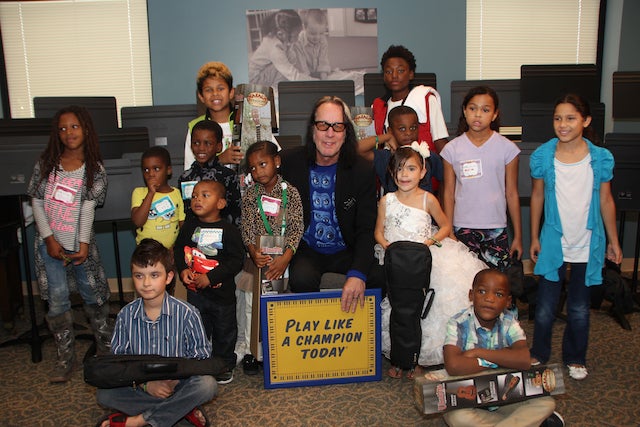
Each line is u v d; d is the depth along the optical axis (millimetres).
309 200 2375
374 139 2654
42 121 2760
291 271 2350
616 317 3041
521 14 4203
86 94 4117
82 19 4027
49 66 4066
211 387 1880
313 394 2248
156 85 3980
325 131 2201
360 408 2129
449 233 2393
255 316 2303
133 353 1949
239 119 2543
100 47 4070
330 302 2252
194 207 2234
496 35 4215
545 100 3469
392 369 2383
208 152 2475
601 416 2027
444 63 4121
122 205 2643
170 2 3887
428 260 2135
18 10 3986
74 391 2344
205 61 3963
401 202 2375
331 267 2451
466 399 1752
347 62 4023
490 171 2469
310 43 3977
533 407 1771
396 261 2135
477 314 1913
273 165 2301
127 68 4109
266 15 3928
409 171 2287
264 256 2248
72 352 2500
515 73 4293
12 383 2434
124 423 1800
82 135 2406
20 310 3357
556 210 2291
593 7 4238
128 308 1966
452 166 2545
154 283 1881
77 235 2418
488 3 4156
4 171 2484
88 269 2541
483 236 2508
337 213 2336
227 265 2238
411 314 2178
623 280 2973
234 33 3943
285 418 2066
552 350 2652
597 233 2246
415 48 4070
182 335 1954
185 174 2537
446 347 1881
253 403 2184
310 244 2457
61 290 2441
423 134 2930
